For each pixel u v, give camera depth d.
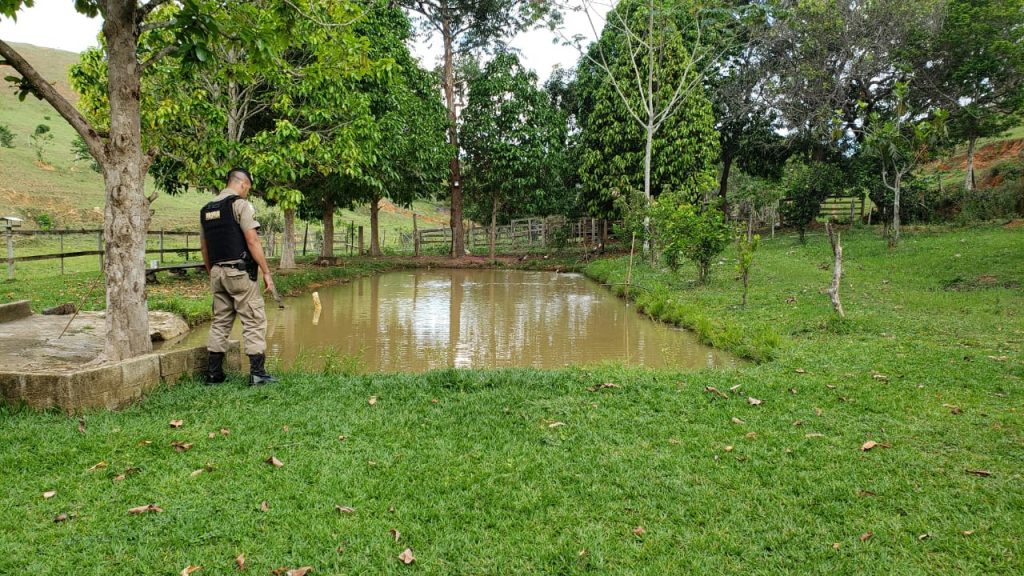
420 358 7.20
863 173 20.41
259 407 4.27
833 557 2.49
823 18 21.44
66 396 3.92
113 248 4.62
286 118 12.99
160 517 2.70
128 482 3.04
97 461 3.29
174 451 3.45
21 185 30.83
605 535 2.64
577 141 26.55
